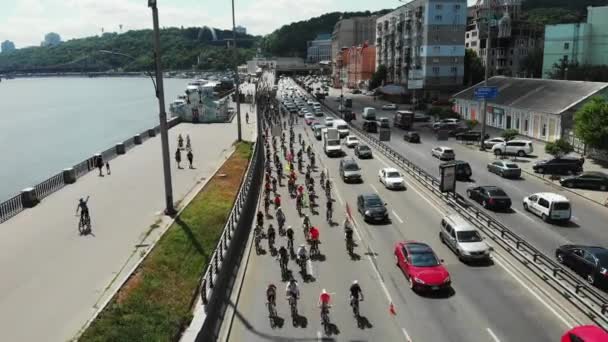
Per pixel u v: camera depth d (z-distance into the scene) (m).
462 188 45.22
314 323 20.84
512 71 156.12
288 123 94.50
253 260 28.11
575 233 32.75
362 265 27.06
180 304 21.41
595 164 54.25
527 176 50.38
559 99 68.94
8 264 24.36
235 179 44.66
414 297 23.11
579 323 20.56
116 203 35.56
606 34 124.06
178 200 36.34
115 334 18.05
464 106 96.81
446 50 123.12
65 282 22.17
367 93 156.62
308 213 37.31
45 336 17.70
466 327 20.30
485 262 27.38
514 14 171.00
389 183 44.44
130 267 23.72
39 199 36.91
